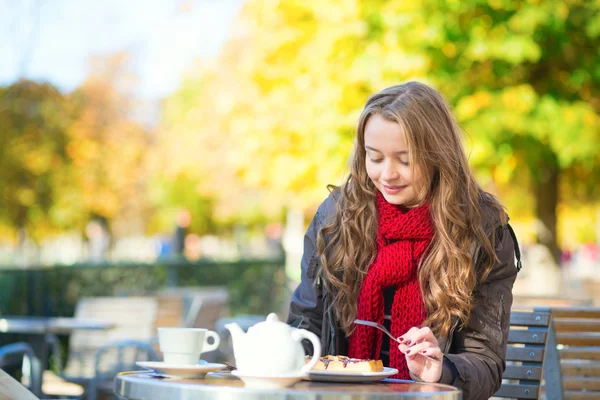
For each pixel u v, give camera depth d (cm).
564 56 1060
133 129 2752
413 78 1005
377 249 334
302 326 346
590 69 1052
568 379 422
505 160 1038
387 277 325
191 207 3142
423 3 992
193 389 242
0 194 2272
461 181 328
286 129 1108
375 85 1016
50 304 1258
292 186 1113
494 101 1016
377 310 329
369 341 328
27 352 582
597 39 1053
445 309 314
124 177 2755
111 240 3281
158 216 3278
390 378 299
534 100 1019
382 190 325
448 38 996
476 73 1048
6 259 2302
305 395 238
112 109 2741
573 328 424
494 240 327
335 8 1037
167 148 2638
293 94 1097
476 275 321
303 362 259
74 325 801
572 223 2178
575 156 1032
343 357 287
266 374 253
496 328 322
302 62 1084
